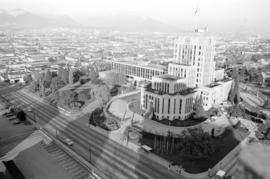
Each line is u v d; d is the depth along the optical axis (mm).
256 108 181125
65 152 116125
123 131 139500
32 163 105812
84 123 152125
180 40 197250
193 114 166500
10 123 152000
